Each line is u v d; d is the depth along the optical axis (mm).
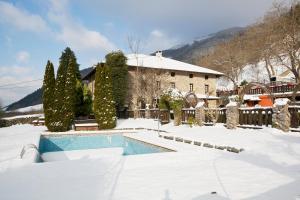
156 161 8430
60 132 20688
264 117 14266
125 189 5594
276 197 4754
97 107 23938
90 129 23781
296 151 8484
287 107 12609
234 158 8273
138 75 38812
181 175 6539
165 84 40750
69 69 22766
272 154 8312
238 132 13812
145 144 14477
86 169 7684
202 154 9305
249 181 5770
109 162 8539
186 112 21141
